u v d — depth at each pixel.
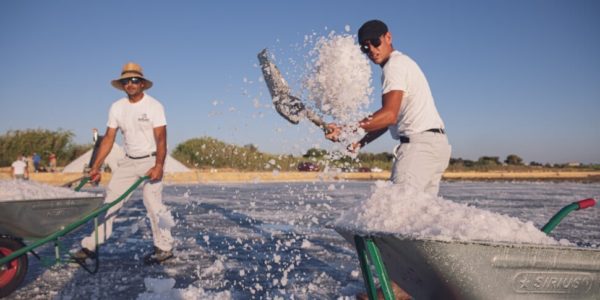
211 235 6.12
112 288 3.61
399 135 3.18
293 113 2.97
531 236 1.98
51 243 5.55
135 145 4.42
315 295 3.42
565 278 1.95
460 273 1.83
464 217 1.95
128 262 4.52
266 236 6.04
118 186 4.43
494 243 1.79
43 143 26.83
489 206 9.71
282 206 9.87
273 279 3.87
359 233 1.97
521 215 8.07
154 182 4.46
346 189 15.76
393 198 2.08
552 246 1.87
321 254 4.91
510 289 1.90
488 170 35.88
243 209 9.26
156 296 3.31
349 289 3.57
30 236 3.48
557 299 1.99
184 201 11.09
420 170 3.01
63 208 3.59
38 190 3.60
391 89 2.89
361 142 3.45
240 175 22.50
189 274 4.04
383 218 2.02
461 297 1.91
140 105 4.37
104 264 4.43
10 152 25.89
